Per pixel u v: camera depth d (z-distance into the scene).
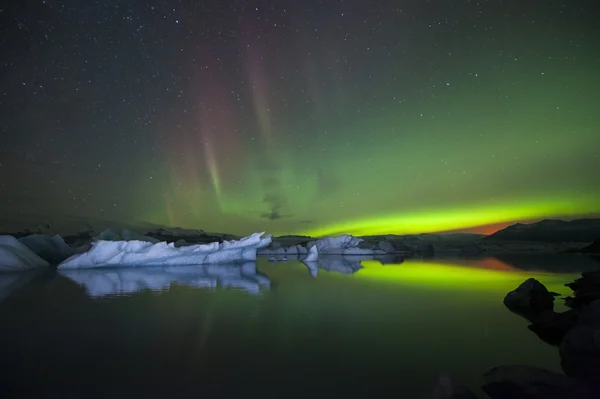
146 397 3.82
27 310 8.38
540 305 8.76
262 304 9.19
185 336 6.22
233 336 6.22
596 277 11.22
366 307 8.79
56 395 3.87
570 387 3.61
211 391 3.98
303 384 4.18
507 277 15.45
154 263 21.88
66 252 24.14
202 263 23.81
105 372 4.54
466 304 9.16
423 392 3.96
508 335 6.32
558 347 5.61
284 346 5.64
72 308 8.60
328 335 6.29
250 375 4.45
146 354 5.25
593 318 5.48
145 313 8.06
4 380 4.27
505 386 3.88
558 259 27.56
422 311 8.30
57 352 5.35
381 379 4.34
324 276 16.08
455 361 4.98
